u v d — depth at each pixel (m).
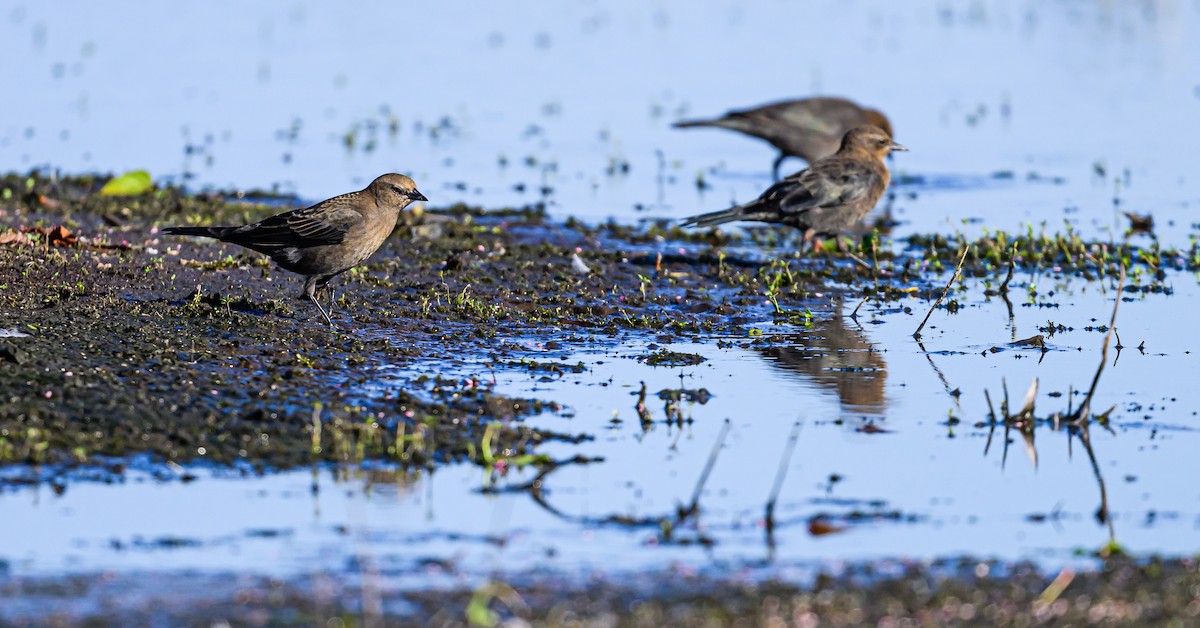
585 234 19.66
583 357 14.12
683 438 11.81
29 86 28.56
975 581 9.08
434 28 35.97
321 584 8.95
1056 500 10.59
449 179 23.06
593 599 8.77
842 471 11.16
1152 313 16.11
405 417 11.89
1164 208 21.44
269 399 12.09
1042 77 31.31
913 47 34.34
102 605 8.59
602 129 26.92
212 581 8.97
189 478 10.61
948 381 13.52
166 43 33.31
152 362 12.77
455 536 9.78
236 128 25.97
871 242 19.31
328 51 33.09
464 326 14.93
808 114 23.86
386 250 18.16
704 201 22.17
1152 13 38.38
